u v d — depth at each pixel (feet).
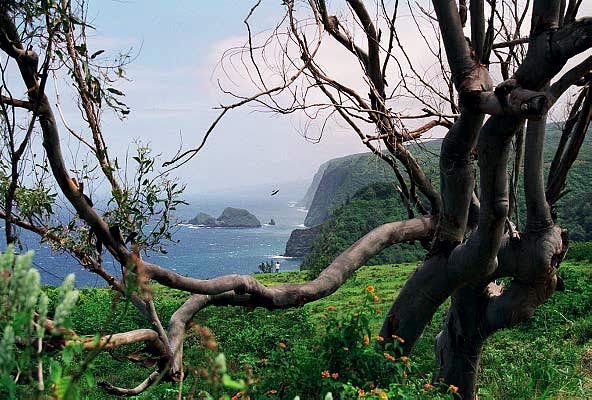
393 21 19.30
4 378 4.44
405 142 19.99
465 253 19.30
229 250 498.28
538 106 12.91
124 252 12.14
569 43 13.53
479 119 17.13
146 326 51.21
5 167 11.57
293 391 16.85
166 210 12.40
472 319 21.66
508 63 20.02
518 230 20.85
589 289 50.37
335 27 20.20
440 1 15.67
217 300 17.06
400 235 21.01
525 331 41.24
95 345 5.05
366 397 15.29
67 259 12.63
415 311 20.92
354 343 17.78
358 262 19.80
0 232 13.65
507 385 23.44
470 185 19.04
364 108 19.47
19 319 4.48
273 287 17.53
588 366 29.19
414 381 20.12
